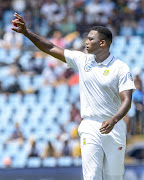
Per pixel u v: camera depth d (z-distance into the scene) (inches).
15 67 1786.4
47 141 1473.9
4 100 1692.9
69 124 1560.0
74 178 842.2
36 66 1793.8
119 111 487.2
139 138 1438.2
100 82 517.7
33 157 1448.1
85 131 527.2
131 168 842.8
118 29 2009.1
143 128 1469.0
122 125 534.9
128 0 2087.8
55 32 1946.4
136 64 1897.1
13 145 1507.1
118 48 1948.8
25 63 1797.5
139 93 1552.7
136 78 1583.4
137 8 2079.2
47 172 847.1
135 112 1485.0
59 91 1723.7
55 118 1644.9
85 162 520.7
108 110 521.7
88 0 2086.6
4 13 2033.7
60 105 1684.3
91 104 526.6
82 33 1964.8
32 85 1747.0
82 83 537.0
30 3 2042.3
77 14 2049.7
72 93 1722.4
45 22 1998.0
